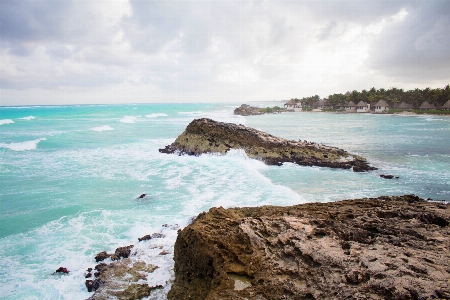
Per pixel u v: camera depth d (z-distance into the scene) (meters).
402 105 125.06
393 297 6.75
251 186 19.83
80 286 10.07
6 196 17.94
